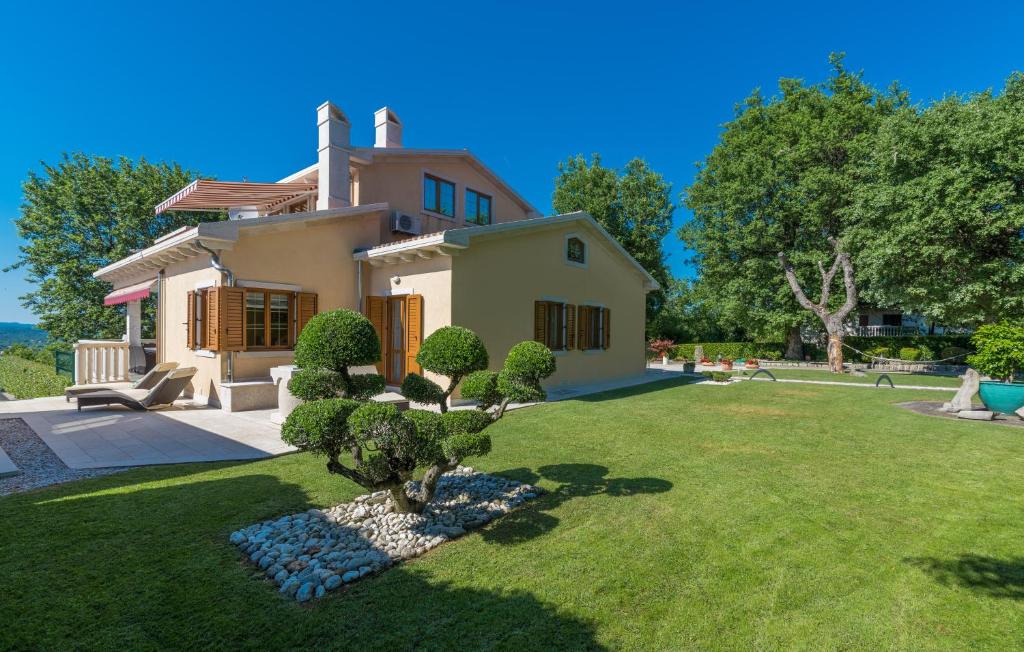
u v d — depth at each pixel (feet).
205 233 32.35
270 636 9.16
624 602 10.56
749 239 92.12
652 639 9.29
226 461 21.49
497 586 11.19
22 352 108.06
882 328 121.39
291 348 38.93
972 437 27.63
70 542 12.88
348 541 13.37
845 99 87.10
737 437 27.17
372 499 16.66
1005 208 55.52
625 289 63.52
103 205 91.45
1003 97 61.31
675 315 137.49
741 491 18.04
